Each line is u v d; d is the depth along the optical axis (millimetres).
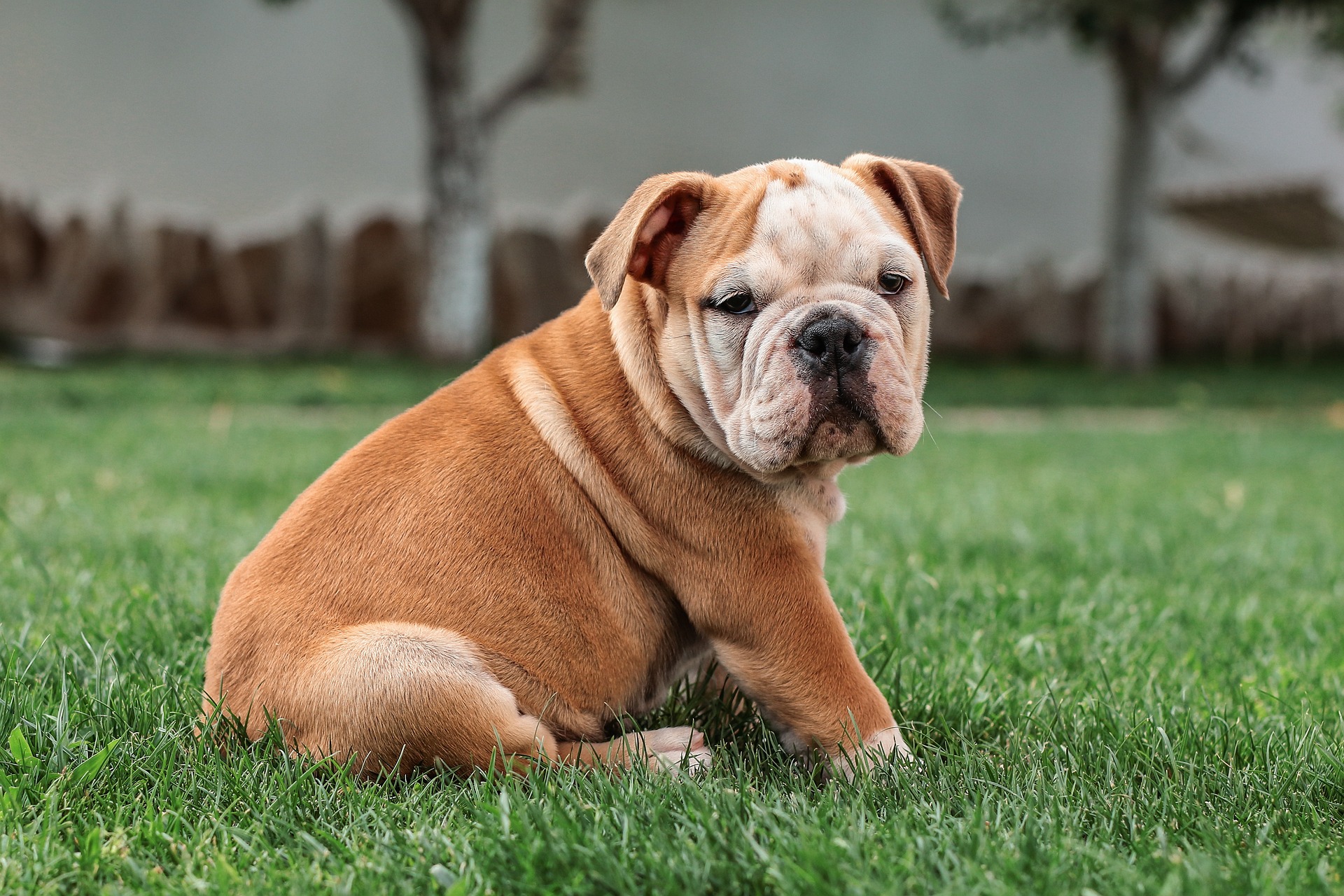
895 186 3896
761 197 3670
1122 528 7426
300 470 8977
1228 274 28828
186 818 3189
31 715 3697
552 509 3650
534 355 3965
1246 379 22297
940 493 8969
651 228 3664
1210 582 6117
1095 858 2844
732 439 3500
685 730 3727
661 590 3775
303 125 22500
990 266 27078
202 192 21688
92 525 6859
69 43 20531
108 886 2818
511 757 3359
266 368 18562
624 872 2764
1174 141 31203
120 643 4551
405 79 23375
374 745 3328
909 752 3561
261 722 3490
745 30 25891
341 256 21531
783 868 2748
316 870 2869
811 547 3740
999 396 18094
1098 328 26297
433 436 3787
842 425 3459
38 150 20344
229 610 3646
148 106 21172
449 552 3541
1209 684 4477
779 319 3480
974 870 2738
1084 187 30219
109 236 20234
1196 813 3182
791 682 3578
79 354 19109
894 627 4754
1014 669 4613
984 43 22562
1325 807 3279
